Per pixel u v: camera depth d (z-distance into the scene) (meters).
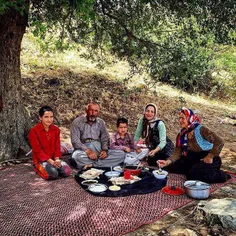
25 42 9.84
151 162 5.06
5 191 4.01
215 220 3.28
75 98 8.07
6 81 5.41
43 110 4.53
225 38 5.98
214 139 4.30
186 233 3.10
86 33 6.90
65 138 6.43
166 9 6.16
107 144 5.11
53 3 4.88
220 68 11.49
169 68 6.63
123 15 6.44
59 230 3.15
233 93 11.20
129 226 3.25
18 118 5.54
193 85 10.64
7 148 5.34
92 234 3.10
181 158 4.71
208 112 9.12
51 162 4.43
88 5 4.05
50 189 4.07
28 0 4.29
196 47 6.39
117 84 9.14
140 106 8.51
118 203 3.69
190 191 3.87
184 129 4.57
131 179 4.23
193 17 6.07
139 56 7.01
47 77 8.49
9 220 3.31
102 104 8.13
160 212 3.54
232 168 5.28
